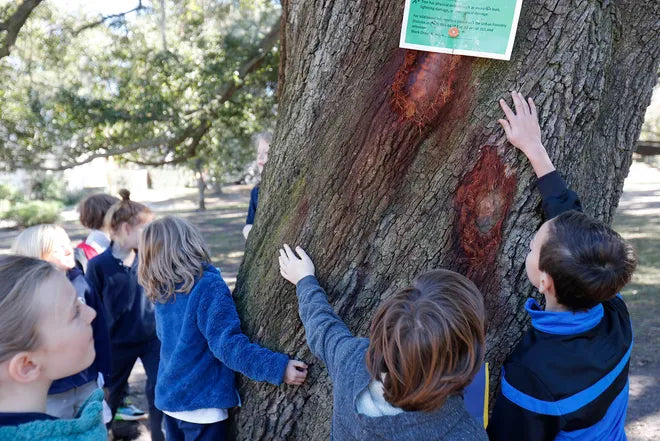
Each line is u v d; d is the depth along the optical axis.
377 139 1.63
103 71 8.33
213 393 1.93
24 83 8.31
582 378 1.35
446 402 1.24
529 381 1.38
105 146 8.81
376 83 1.64
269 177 1.97
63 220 19.62
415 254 1.69
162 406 1.98
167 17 8.53
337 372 1.39
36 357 1.13
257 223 1.99
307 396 1.83
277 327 1.86
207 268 2.05
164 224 2.02
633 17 1.71
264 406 1.90
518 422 1.38
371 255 1.72
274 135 2.01
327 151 1.73
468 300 1.22
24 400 1.14
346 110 1.69
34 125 8.14
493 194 1.63
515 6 1.48
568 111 1.59
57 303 1.16
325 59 1.75
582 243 1.35
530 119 1.56
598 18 1.56
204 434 1.95
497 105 1.58
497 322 1.71
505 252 1.67
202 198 21.34
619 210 16.00
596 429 1.40
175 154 9.80
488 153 1.61
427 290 1.24
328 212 1.73
